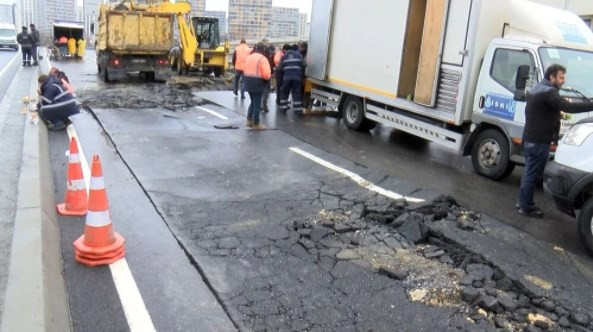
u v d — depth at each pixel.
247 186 6.91
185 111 12.81
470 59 8.09
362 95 10.81
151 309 3.80
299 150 9.09
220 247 4.91
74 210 5.58
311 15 12.52
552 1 9.09
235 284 4.21
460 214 6.08
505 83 7.69
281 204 6.23
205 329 3.59
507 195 7.23
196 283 4.23
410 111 9.55
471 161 9.00
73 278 4.20
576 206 5.58
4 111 10.95
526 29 7.79
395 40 9.73
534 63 7.28
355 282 4.34
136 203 6.07
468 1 8.02
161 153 8.45
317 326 3.68
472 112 8.30
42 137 8.84
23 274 3.81
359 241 5.16
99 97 14.47
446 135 8.80
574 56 7.49
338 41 11.59
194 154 8.48
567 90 7.11
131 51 18.69
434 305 4.02
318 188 6.91
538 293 4.24
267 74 10.63
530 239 5.43
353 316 3.83
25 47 23.14
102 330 3.51
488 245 5.11
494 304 3.95
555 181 5.57
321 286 4.25
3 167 6.76
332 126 11.81
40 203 5.33
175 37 22.45
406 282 4.37
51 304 3.57
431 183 7.65
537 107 6.02
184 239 5.05
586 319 3.87
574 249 5.35
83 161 7.81
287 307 3.91
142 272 4.36
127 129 10.21
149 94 15.59
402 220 5.50
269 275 4.39
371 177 7.52
